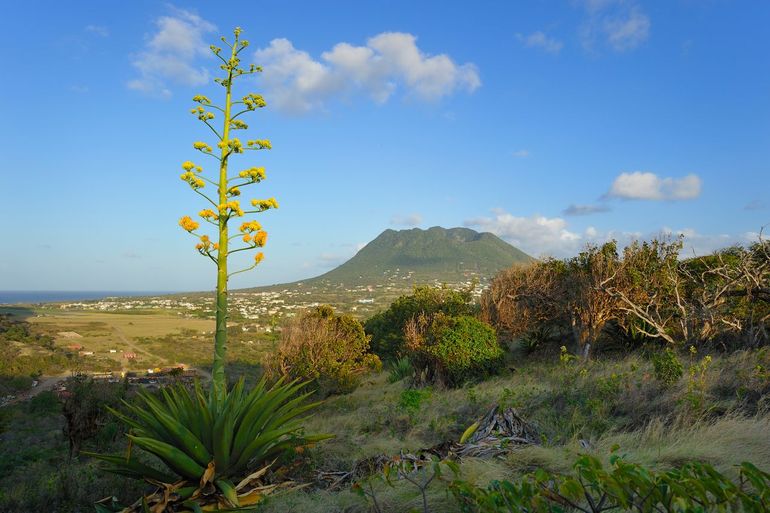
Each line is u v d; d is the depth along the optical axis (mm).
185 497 4254
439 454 5098
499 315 20891
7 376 44750
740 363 8297
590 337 16438
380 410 10078
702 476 1937
